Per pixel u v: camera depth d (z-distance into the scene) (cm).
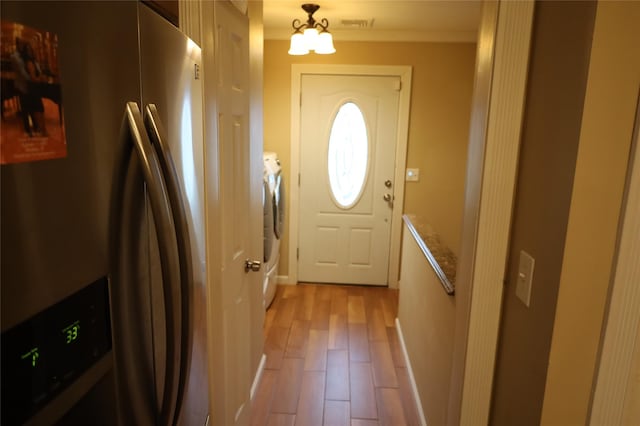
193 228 111
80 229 62
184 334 85
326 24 315
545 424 95
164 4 114
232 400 186
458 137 392
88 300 64
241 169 190
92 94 65
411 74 381
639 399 93
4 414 50
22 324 52
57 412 59
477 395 129
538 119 102
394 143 396
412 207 406
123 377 74
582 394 93
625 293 87
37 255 54
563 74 89
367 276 421
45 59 54
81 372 63
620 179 83
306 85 389
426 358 221
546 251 95
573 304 89
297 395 251
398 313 334
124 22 74
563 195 87
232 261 179
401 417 234
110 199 69
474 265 121
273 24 360
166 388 81
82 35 62
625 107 81
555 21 94
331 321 346
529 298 104
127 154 73
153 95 87
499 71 109
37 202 54
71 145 60
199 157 117
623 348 90
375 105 389
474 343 125
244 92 191
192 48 111
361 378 269
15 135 50
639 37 79
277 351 299
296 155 401
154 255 84
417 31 371
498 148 113
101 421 69
